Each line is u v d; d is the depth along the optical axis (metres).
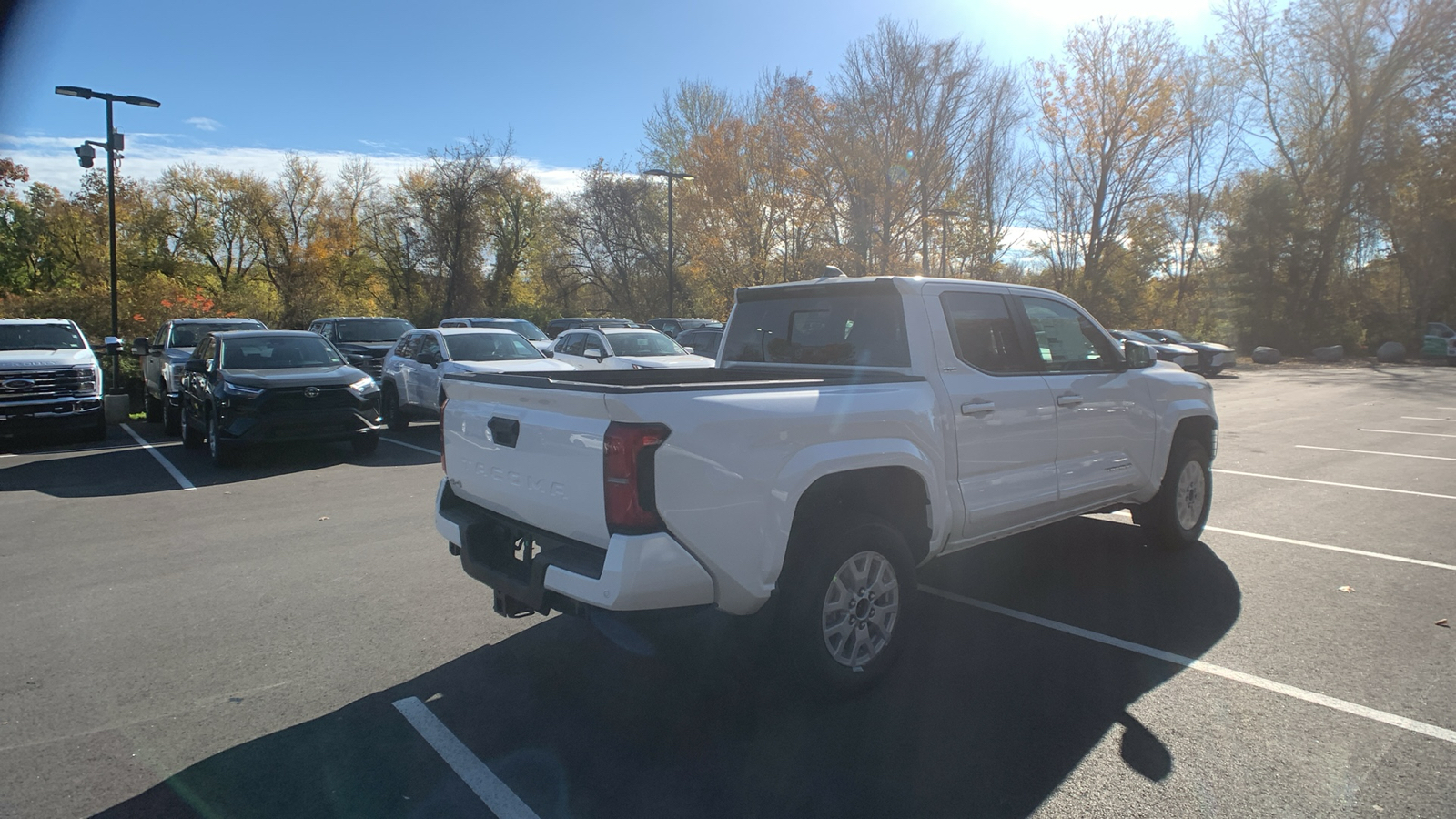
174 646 4.34
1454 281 35.88
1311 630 4.39
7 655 4.23
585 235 43.69
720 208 33.28
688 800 2.87
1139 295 36.00
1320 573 5.40
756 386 3.34
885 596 3.77
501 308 45.81
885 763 3.10
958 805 2.81
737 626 3.82
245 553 6.16
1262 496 7.83
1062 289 35.19
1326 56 34.31
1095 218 34.53
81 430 13.41
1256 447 11.00
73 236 41.81
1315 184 35.81
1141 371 5.53
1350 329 35.78
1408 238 36.00
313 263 48.75
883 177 28.14
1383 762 3.06
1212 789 2.89
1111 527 6.76
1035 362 4.75
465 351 13.06
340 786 2.98
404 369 13.48
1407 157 33.84
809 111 28.61
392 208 47.88
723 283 33.88
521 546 3.90
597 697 3.71
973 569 5.61
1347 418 14.38
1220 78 37.75
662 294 41.84
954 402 4.11
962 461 4.15
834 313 4.57
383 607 4.94
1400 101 33.53
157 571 5.69
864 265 28.58
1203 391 6.07
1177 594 5.01
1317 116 36.28
